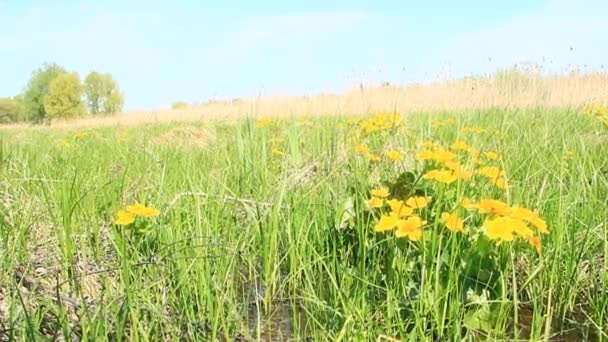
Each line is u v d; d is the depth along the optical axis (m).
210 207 3.01
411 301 2.00
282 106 10.84
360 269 2.30
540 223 1.97
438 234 2.24
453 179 2.35
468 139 4.90
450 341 1.92
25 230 2.94
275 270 2.53
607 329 2.14
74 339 2.01
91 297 2.41
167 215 2.95
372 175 3.49
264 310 2.41
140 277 2.30
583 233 2.71
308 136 6.36
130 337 1.91
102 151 6.62
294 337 1.98
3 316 2.16
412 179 2.69
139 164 4.77
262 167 3.82
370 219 2.61
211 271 2.47
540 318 1.92
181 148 5.93
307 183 3.60
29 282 2.42
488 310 2.06
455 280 2.04
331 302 2.20
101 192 3.42
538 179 3.34
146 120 24.38
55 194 3.44
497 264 2.16
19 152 5.36
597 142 5.03
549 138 4.69
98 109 66.25
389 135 4.77
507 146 4.16
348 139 5.16
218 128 11.02
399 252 2.21
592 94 9.84
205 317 2.17
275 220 2.57
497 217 1.99
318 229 2.79
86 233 2.99
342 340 1.87
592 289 2.43
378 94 9.97
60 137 11.55
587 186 3.19
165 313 2.20
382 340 1.85
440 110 9.38
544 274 2.36
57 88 63.75
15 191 3.56
